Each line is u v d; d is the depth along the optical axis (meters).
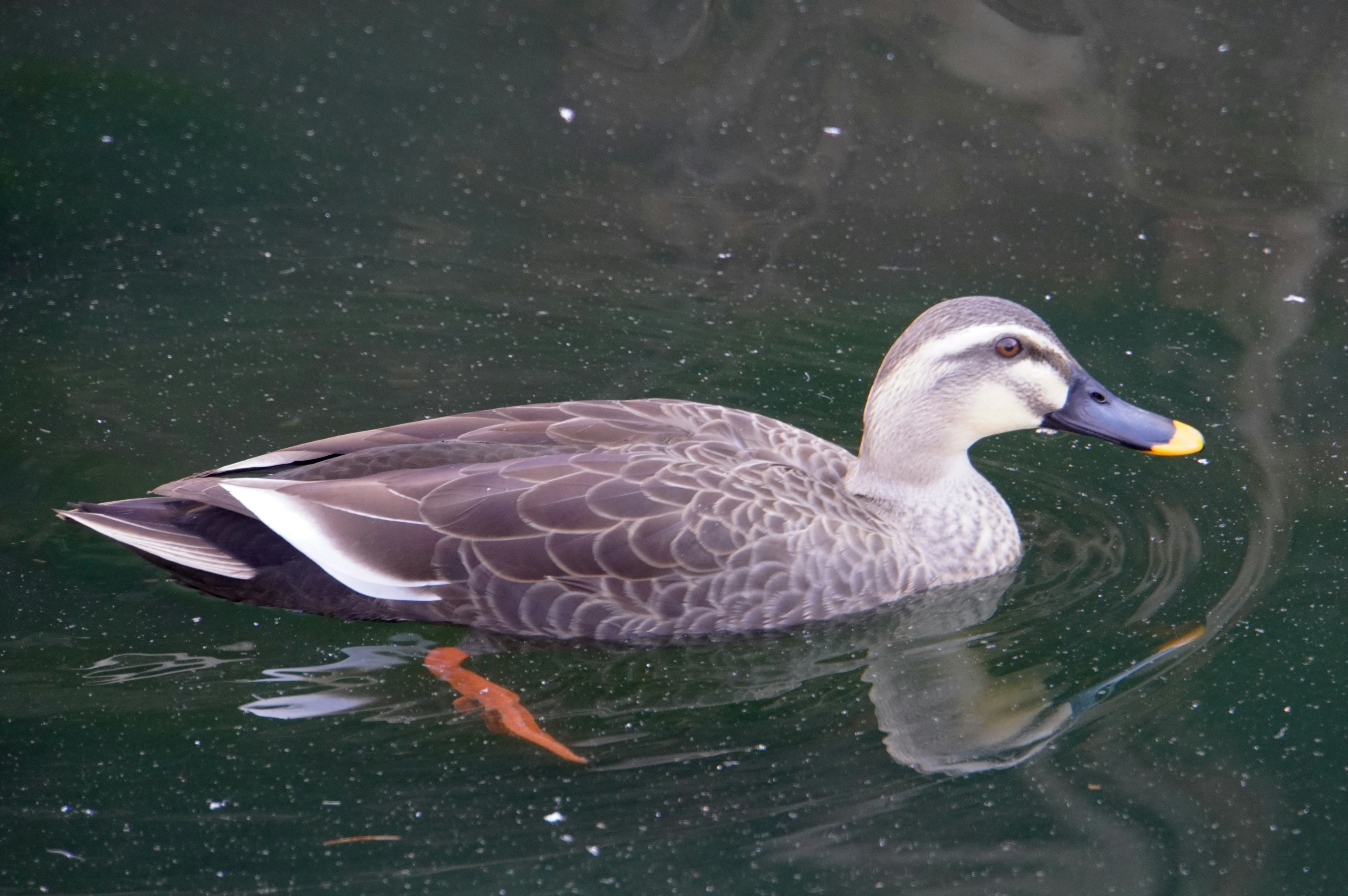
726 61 18.75
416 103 17.67
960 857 8.16
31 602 10.25
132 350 13.26
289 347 13.48
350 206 15.77
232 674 9.66
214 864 8.07
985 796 8.63
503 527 9.81
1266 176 16.33
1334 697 9.39
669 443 10.56
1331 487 11.59
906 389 10.57
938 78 18.38
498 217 15.73
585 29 19.34
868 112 17.72
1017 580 10.84
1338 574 10.59
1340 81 17.98
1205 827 8.38
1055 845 8.23
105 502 10.91
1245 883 7.93
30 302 13.89
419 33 19.14
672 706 9.53
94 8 19.20
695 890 7.90
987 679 9.73
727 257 15.17
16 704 9.29
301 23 19.22
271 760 8.89
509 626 10.03
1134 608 10.37
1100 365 13.24
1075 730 9.20
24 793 8.57
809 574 10.00
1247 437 12.27
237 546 10.09
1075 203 16.02
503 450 10.40
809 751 9.07
